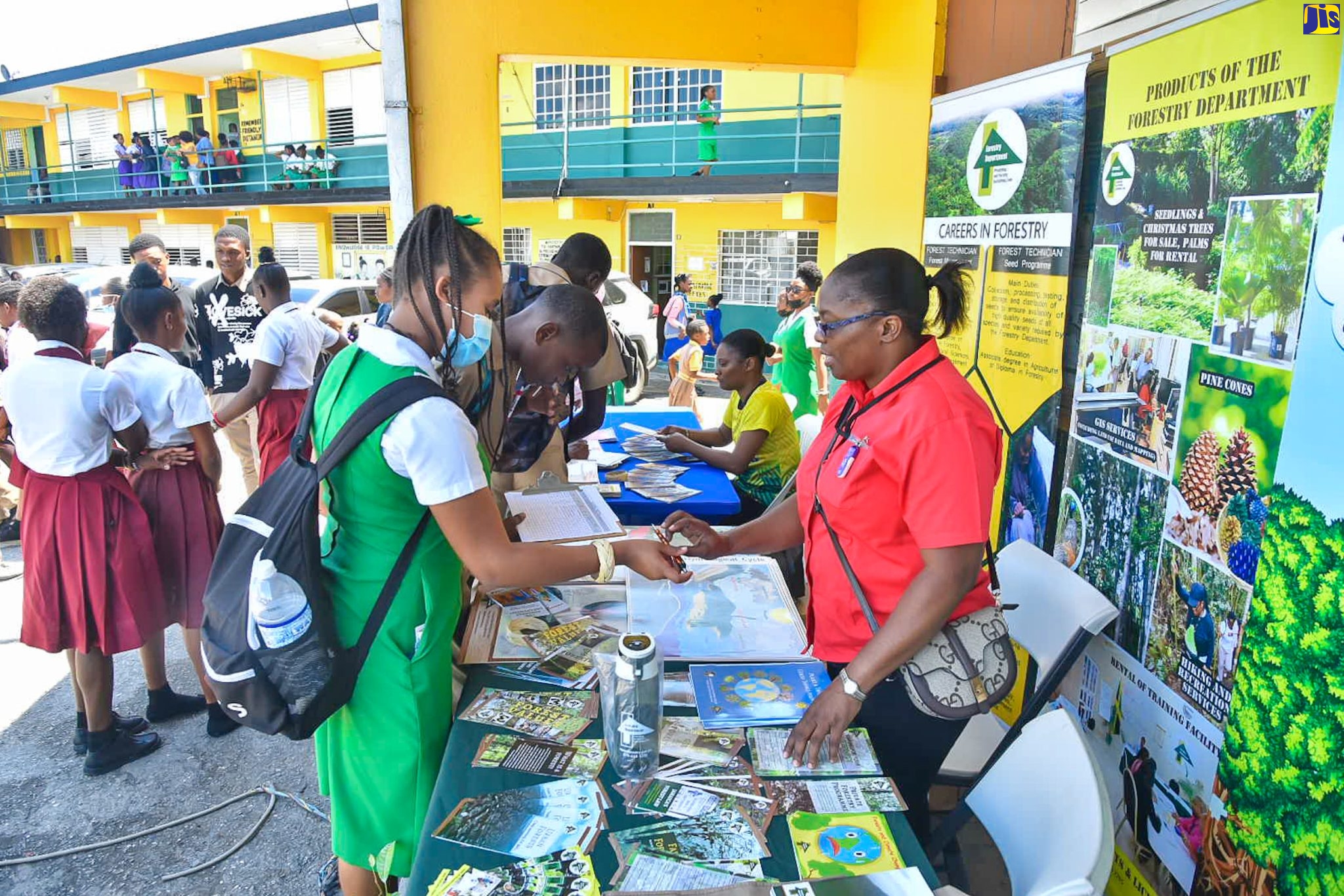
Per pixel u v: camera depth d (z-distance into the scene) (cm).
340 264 1634
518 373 224
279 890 242
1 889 241
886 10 393
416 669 158
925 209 355
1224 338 181
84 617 283
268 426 424
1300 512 155
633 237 1415
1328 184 150
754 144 1253
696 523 204
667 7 402
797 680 177
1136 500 213
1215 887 182
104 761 294
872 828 134
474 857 127
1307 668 154
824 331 170
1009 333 284
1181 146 195
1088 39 247
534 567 153
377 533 151
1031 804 145
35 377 272
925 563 157
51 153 2052
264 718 146
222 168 1595
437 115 388
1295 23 162
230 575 149
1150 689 208
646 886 121
